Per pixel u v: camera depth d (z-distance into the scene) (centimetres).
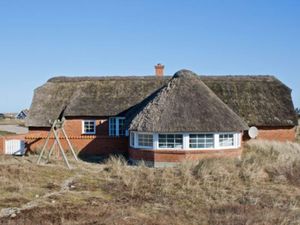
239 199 1856
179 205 1716
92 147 3444
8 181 1917
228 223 1424
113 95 3838
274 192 2002
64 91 3991
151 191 1944
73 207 1583
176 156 2816
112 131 3684
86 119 3700
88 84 4006
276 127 3709
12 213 1458
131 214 1509
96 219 1416
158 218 1483
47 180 2066
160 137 2858
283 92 3934
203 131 2819
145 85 3925
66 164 2628
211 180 2164
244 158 2603
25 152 3456
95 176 2261
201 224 1432
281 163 2514
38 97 3953
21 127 7688
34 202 1623
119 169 2395
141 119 2922
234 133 2956
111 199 1773
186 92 3039
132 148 3023
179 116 2853
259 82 4016
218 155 2825
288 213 1565
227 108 3100
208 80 4009
